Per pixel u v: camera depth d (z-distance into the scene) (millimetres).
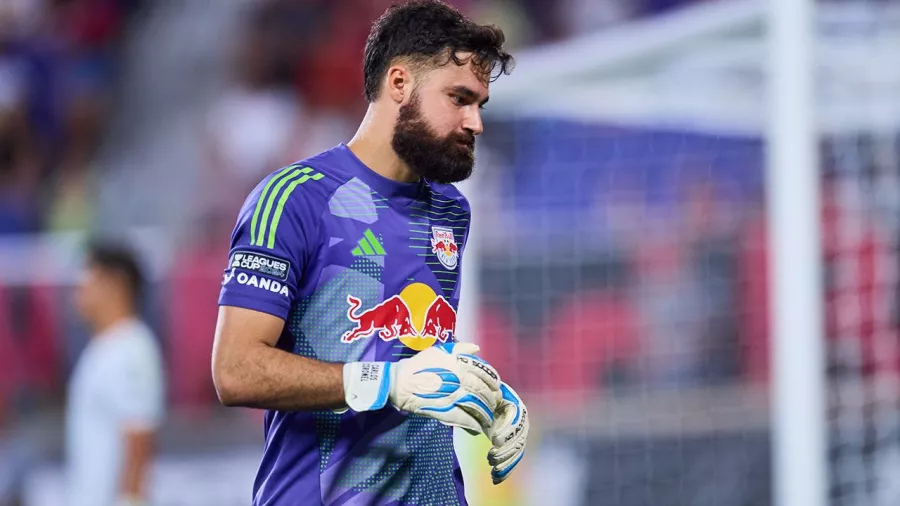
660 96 23859
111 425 19688
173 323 30359
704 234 26562
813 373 16625
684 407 25891
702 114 25344
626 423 25438
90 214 41844
